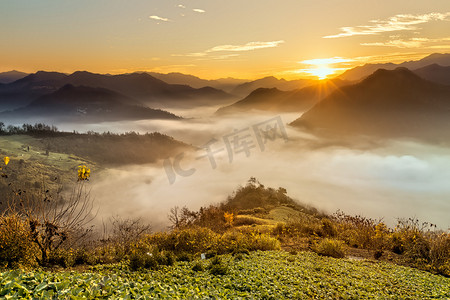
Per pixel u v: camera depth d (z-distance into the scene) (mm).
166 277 7629
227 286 7184
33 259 8258
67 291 4402
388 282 8797
